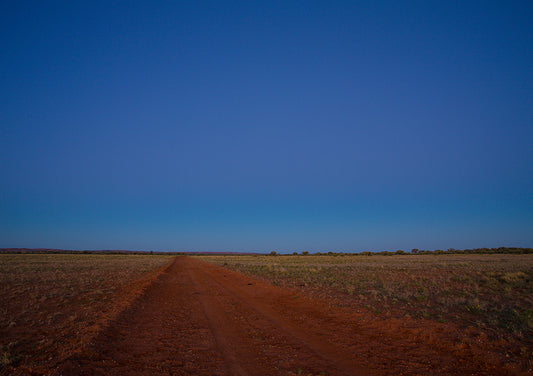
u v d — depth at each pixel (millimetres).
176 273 38031
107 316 11508
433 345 8383
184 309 14867
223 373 7129
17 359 7371
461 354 7648
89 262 59219
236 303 16484
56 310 13195
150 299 17031
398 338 9211
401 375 6832
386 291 16750
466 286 17875
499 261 45656
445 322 9914
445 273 26375
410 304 13078
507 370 6645
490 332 8742
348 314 12219
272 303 16281
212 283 26547
